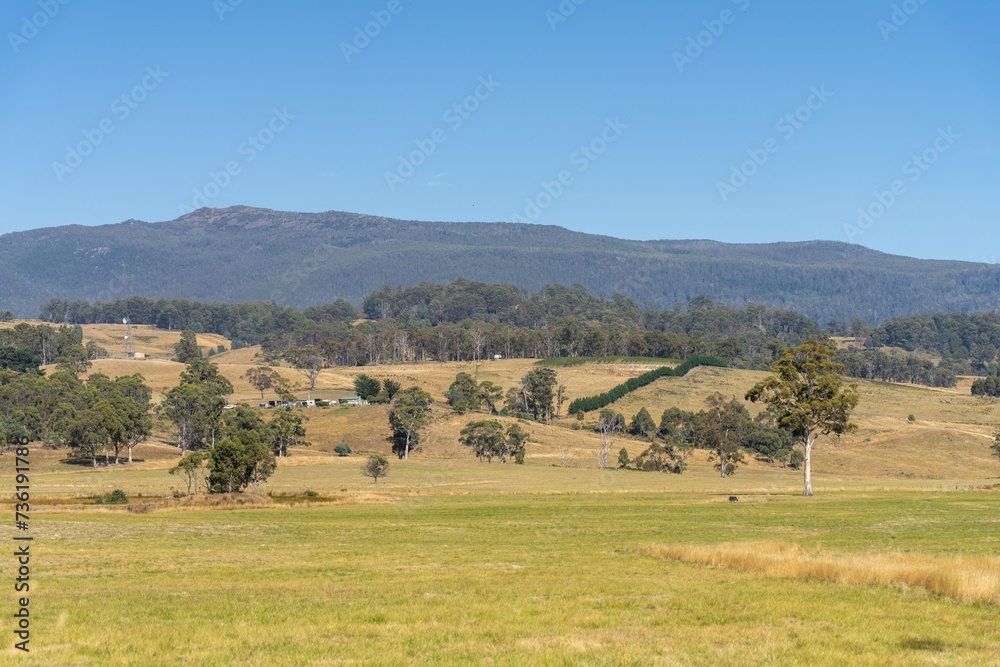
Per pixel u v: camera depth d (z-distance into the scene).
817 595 28.98
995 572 31.14
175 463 126.88
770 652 21.48
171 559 39.41
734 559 36.56
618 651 21.44
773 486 102.25
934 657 21.16
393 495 82.69
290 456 141.75
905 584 30.70
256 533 51.38
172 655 21.22
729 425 143.00
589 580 32.38
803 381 86.38
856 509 66.31
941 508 66.44
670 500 77.06
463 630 23.72
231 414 150.50
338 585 31.72
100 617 25.66
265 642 22.41
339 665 20.25
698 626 24.34
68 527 51.44
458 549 43.75
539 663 20.39
